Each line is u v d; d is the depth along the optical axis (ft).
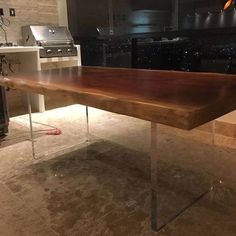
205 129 8.02
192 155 7.25
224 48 9.87
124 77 5.83
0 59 12.48
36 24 13.75
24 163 7.20
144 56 12.90
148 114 3.35
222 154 7.19
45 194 5.66
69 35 13.52
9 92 13.15
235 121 7.45
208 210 4.97
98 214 4.95
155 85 4.69
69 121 10.85
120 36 13.66
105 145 8.28
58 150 7.99
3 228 4.65
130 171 6.59
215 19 9.93
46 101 13.70
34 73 7.24
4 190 5.86
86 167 6.87
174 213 4.87
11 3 12.67
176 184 5.85
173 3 11.17
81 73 6.86
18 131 9.77
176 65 11.63
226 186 5.74
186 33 11.00
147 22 12.41
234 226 4.51
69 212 5.03
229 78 5.29
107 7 13.83
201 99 3.53
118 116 11.37
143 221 4.71
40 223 4.75
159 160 7.02
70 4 14.84
